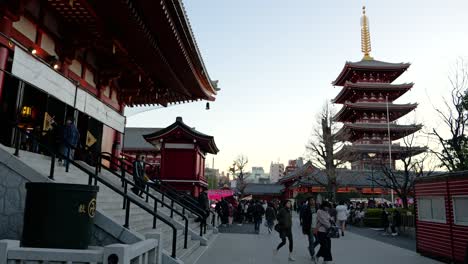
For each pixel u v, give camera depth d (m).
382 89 63.75
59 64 14.34
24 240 5.94
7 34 10.91
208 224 21.52
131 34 14.48
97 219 8.56
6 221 8.52
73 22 13.83
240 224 30.66
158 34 15.09
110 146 20.30
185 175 29.59
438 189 14.09
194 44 16.80
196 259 11.60
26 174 8.76
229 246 15.78
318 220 12.10
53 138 14.24
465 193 12.45
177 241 12.29
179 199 20.56
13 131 12.20
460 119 25.05
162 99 25.22
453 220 13.02
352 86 63.53
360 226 31.84
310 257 13.51
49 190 6.00
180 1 13.23
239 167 79.81
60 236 5.89
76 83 15.27
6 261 5.59
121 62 17.42
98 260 5.56
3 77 10.85
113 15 13.08
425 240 14.80
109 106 19.02
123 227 8.55
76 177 11.54
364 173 54.28
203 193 21.05
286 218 12.90
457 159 24.48
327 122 43.41
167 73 19.23
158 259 8.00
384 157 57.75
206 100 25.14
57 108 14.98
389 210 31.48
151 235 8.10
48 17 13.59
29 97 14.62
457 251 12.62
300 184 53.69
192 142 30.19
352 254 14.95
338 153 47.47
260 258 12.80
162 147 30.23
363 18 72.38
